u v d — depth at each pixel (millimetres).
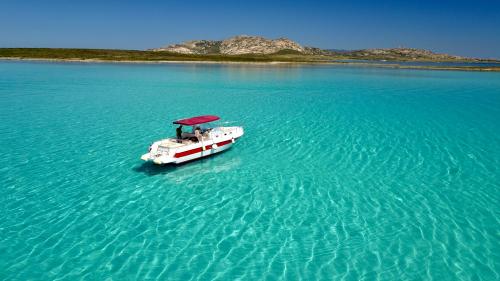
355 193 18609
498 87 67875
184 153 21750
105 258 13125
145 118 35938
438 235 14742
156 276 12195
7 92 52438
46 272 12320
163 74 89438
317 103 46844
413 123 34594
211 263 12953
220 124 33656
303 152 25219
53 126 31938
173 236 14625
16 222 15461
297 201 17766
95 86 61344
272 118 36812
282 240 14422
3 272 12273
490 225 15492
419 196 18234
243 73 99125
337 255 13469
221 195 18438
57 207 16859
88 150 25219
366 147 26359
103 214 16297
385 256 13398
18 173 20766
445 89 64125
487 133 30578
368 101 48906
